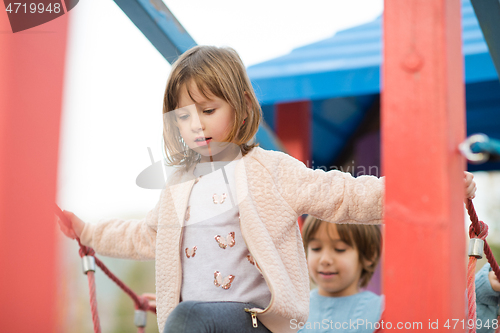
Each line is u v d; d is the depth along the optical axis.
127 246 1.50
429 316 0.77
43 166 0.76
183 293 1.29
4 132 0.75
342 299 2.14
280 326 1.23
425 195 0.79
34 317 0.74
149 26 1.51
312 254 2.21
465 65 2.62
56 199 0.76
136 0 1.42
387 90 0.82
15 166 0.75
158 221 1.39
